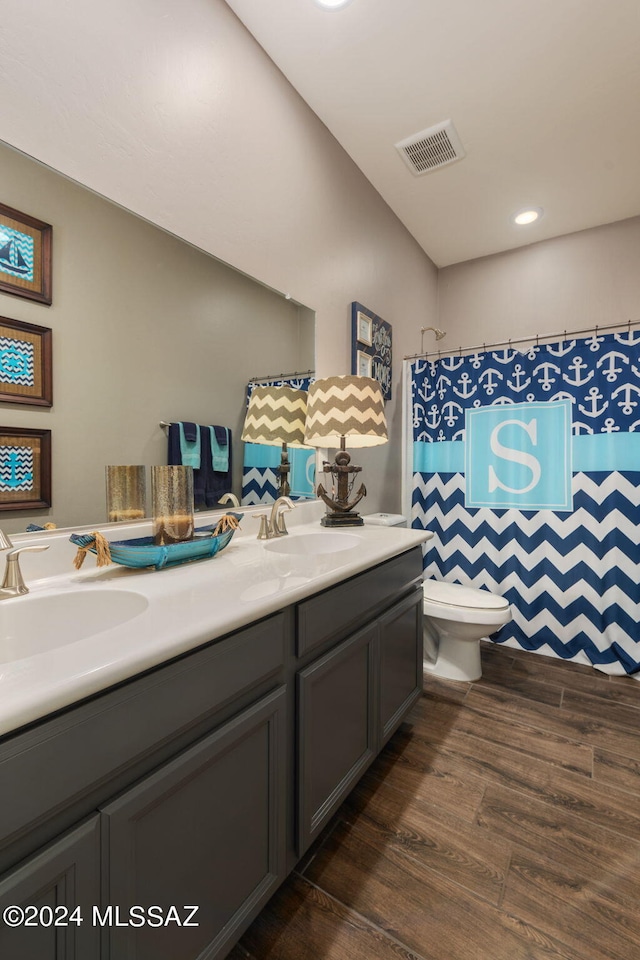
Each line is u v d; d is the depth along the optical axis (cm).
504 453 245
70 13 106
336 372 214
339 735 118
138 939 65
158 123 127
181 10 133
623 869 109
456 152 223
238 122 155
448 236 304
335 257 213
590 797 134
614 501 217
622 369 216
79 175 109
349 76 177
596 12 153
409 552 163
